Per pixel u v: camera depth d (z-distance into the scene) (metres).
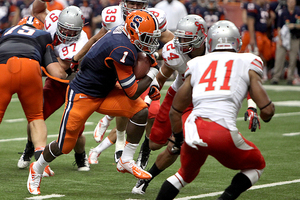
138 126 14.71
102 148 19.41
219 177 17.08
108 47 13.78
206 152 11.73
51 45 17.08
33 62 16.06
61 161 19.86
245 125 28.30
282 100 38.16
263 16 48.03
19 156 20.16
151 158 20.62
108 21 17.81
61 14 16.59
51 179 16.72
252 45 48.44
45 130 16.45
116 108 14.66
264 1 49.34
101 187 15.70
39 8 19.50
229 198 11.88
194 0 50.94
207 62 12.11
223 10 50.78
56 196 14.35
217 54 12.21
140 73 14.23
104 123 20.22
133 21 13.62
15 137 24.28
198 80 12.01
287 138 24.41
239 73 11.78
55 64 16.58
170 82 50.69
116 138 19.38
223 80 11.73
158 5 45.84
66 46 17.11
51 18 17.95
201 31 14.04
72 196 14.42
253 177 11.95
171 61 15.20
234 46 12.38
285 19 46.19
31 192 14.51
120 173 17.84
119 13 17.92
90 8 51.62
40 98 16.47
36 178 14.59
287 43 46.69
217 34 12.32
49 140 23.31
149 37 13.73
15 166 18.47
